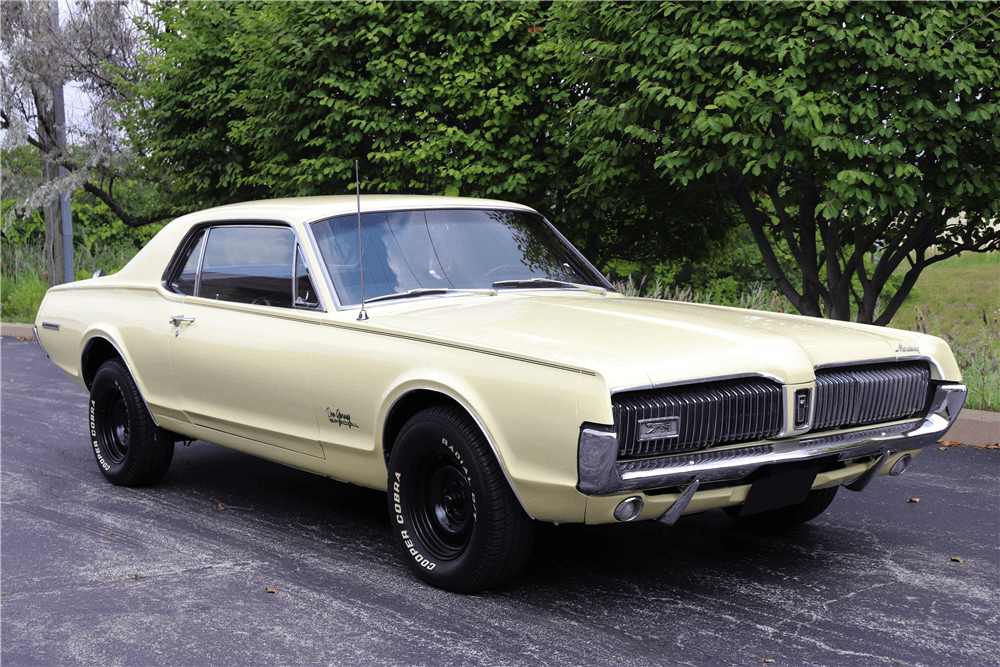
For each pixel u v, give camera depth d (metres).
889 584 4.22
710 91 8.09
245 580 4.28
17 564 4.52
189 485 6.07
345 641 3.59
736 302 16.66
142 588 4.18
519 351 3.67
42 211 20.70
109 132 16.75
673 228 11.59
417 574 4.20
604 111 8.59
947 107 7.36
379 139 10.48
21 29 16.53
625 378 3.42
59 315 6.44
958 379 4.42
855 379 4.03
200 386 5.20
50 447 7.20
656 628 3.71
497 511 3.81
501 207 5.43
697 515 5.37
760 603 3.98
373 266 4.68
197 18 12.59
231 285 5.13
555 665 3.37
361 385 4.25
